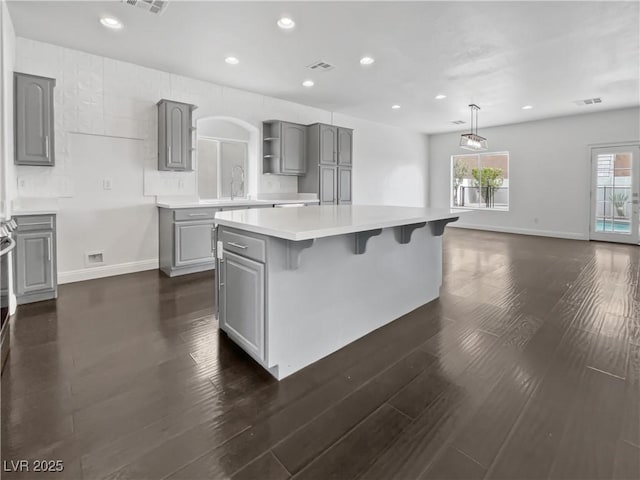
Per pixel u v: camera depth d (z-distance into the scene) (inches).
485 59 154.1
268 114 211.9
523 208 299.7
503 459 51.7
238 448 54.2
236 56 149.9
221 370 77.6
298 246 73.0
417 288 116.6
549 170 283.3
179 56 149.9
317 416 62.1
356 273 92.2
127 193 162.2
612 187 255.8
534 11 114.7
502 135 307.1
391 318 105.7
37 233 120.1
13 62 125.6
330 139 222.4
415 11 114.2
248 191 213.8
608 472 49.0
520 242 256.4
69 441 55.1
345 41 135.7
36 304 119.2
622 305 118.9
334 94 207.5
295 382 73.3
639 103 231.0
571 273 164.1
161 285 143.3
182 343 90.5
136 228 165.6
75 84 144.4
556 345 89.4
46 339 92.0
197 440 55.8
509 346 89.0
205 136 192.5
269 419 61.2
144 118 163.9
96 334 95.5
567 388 70.2
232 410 63.6
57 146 142.3
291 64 159.2
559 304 120.6
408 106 236.7
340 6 110.9
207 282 148.0
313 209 114.7
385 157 304.3
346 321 90.1
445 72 170.2
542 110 249.9
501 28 126.0
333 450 53.8
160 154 166.9
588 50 145.1
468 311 114.3
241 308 81.9
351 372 77.2
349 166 236.1
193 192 183.0
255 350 76.9
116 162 158.1
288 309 75.7
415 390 70.1
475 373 76.4
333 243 85.1
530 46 140.9
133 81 159.3
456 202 349.1
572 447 53.9
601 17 118.6
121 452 53.0
